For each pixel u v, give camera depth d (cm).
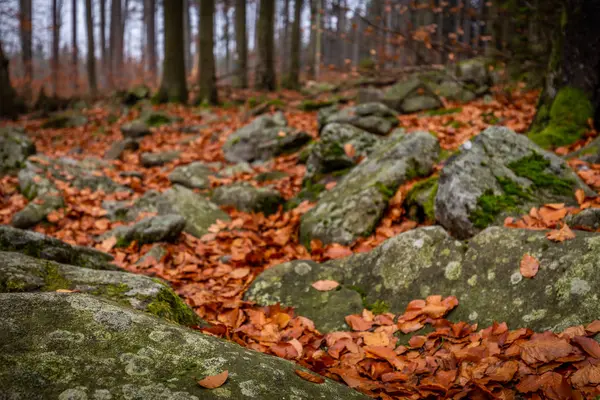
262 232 445
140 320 148
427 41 806
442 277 252
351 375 196
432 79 994
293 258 372
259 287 293
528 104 796
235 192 512
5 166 632
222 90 1717
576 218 278
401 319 237
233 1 2600
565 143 500
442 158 467
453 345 211
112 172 640
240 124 978
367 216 387
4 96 1705
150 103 1484
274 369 143
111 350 133
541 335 187
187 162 716
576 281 208
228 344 155
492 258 243
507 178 334
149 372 128
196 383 126
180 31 1479
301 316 260
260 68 1738
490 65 971
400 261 270
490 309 225
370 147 545
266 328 243
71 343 131
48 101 1853
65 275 216
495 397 168
